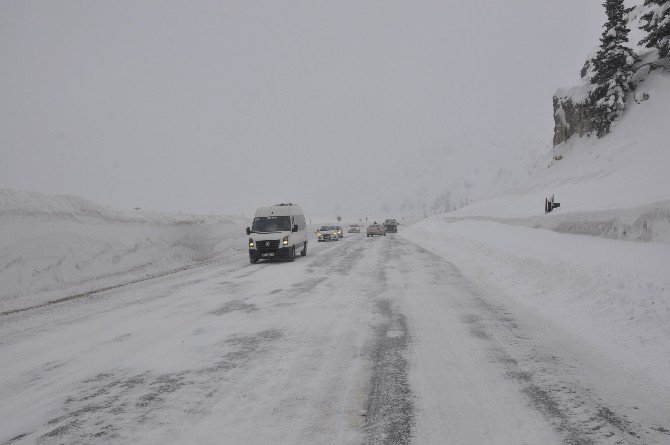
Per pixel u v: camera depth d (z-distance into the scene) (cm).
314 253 2169
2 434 374
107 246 1453
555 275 988
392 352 568
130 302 979
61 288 1187
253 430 364
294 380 477
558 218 1559
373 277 1270
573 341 610
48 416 407
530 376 477
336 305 881
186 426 375
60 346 643
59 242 1249
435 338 630
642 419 375
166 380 489
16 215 1155
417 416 384
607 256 962
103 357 583
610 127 3372
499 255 1481
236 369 517
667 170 1698
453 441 340
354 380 473
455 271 1371
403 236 3844
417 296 961
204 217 2536
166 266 1697
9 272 1065
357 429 362
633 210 1098
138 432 368
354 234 4822
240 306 898
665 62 3253
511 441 339
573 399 417
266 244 1770
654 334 579
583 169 2980
